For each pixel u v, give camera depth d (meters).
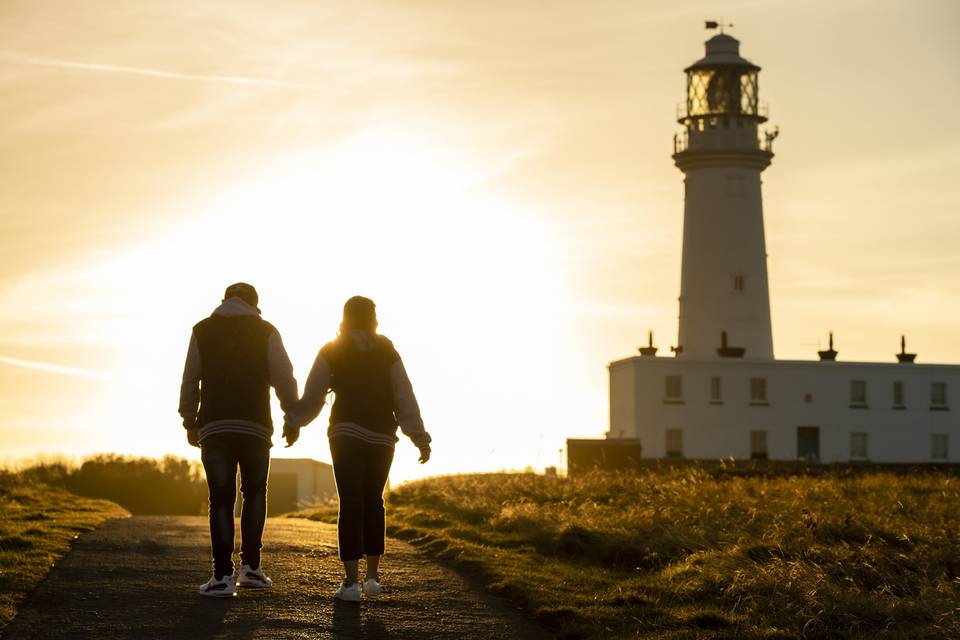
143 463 52.62
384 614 12.21
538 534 19.16
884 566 14.95
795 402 81.50
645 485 27.31
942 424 83.12
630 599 13.62
